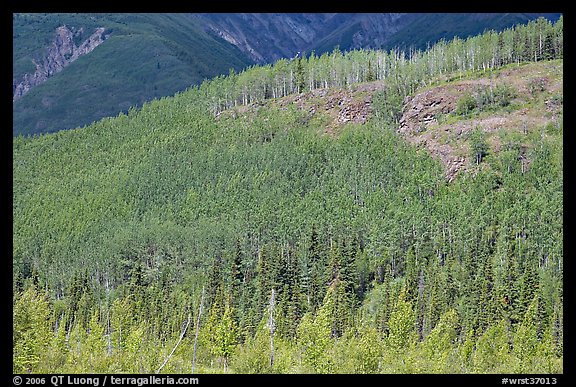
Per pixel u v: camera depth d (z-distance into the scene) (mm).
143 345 123938
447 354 115312
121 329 144500
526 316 140125
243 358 107375
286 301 169250
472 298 158250
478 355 115562
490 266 170000
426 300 162375
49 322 140875
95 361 111312
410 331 136625
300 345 118875
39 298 152125
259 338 115438
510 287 161125
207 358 123688
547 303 149875
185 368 108750
